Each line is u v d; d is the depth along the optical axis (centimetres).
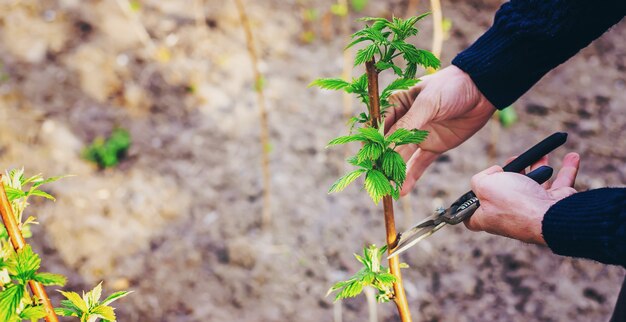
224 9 366
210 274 259
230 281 257
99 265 260
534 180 99
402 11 374
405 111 123
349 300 250
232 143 308
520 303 246
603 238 82
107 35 350
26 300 67
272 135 310
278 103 325
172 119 318
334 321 244
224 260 263
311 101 327
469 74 118
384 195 81
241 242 265
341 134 309
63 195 281
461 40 358
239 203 283
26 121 308
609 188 88
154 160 300
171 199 285
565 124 310
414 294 250
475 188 96
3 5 358
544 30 110
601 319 239
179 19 362
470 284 252
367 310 246
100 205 280
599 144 299
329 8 371
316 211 279
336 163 298
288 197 285
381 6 374
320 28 364
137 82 329
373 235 270
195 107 323
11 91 320
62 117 312
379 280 78
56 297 249
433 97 117
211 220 277
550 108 317
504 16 116
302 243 268
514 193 92
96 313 75
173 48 348
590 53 349
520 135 306
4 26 348
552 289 249
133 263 262
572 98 323
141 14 364
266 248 266
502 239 266
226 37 355
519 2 114
